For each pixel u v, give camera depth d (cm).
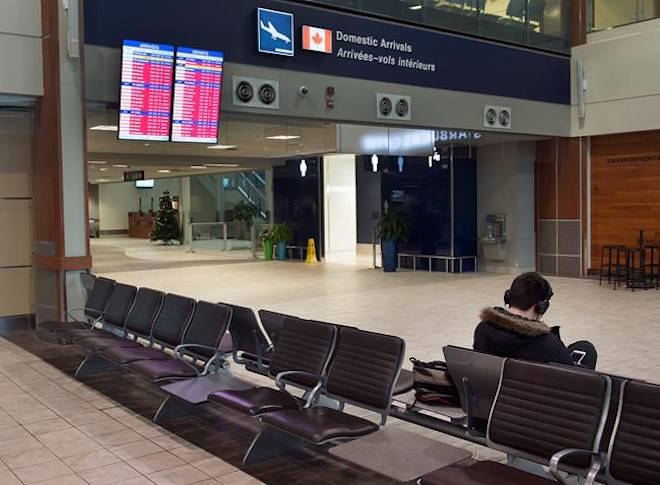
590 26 1424
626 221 1400
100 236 3781
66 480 408
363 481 398
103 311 730
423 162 1614
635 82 1342
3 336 878
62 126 807
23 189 914
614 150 1410
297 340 461
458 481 293
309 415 392
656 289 1259
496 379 349
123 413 540
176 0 907
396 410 417
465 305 1087
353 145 1368
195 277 1545
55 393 602
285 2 1017
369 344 406
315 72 1054
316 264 1852
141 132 874
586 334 841
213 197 2614
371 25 1116
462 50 1248
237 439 474
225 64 959
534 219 1544
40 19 820
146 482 402
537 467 346
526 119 1366
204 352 539
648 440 280
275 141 1479
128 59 848
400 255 1709
